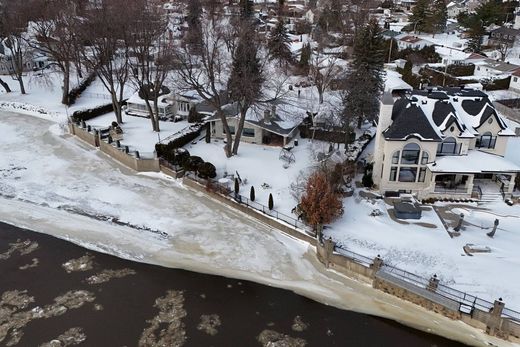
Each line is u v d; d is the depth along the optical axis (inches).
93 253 1609.3
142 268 1536.7
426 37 4842.5
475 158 1871.3
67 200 1918.1
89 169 2193.7
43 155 2332.7
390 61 4018.2
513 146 2292.1
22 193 1963.6
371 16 5211.6
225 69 2790.4
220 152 2260.1
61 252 1611.7
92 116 2768.2
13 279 1482.5
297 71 3513.8
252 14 4672.7
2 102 3026.6
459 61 3688.5
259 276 1503.4
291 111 2568.9
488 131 1908.2
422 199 1840.6
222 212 1841.8
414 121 1813.5
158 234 1704.0
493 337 1263.5
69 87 3218.5
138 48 2817.4
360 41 2503.7
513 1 5521.7
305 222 1667.1
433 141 1785.2
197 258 1582.2
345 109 2363.4
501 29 4409.5
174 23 4621.1
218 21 3882.9
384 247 1552.7
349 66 2699.3
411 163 1835.6
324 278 1494.8
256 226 1752.0
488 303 1302.9
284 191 1905.8
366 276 1453.0
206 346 1243.2
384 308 1374.3
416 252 1525.6
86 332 1279.5
